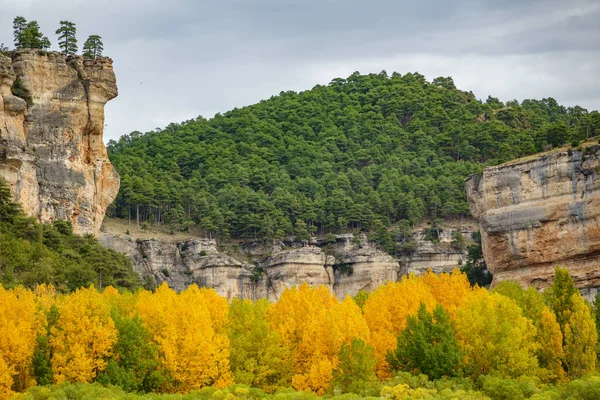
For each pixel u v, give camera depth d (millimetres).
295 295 160500
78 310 124438
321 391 126625
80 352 120875
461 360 127062
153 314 133875
